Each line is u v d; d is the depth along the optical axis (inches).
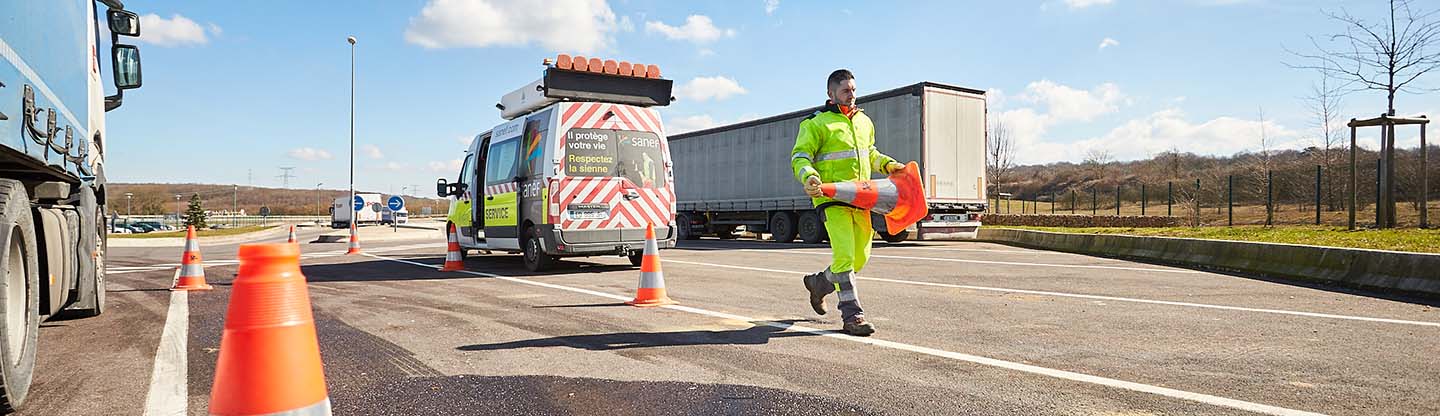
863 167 214.5
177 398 147.0
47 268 177.9
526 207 416.8
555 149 393.7
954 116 706.2
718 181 925.8
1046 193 1932.8
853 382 152.6
